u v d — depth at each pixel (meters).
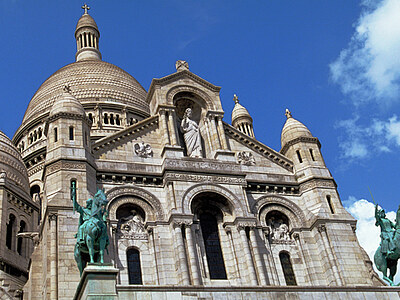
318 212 43.22
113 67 83.44
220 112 47.72
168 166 42.19
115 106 73.69
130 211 40.75
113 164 42.16
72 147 40.81
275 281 39.78
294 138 47.97
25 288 40.22
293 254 42.31
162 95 46.69
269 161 47.12
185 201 40.75
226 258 40.06
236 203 41.97
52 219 36.88
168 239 39.56
